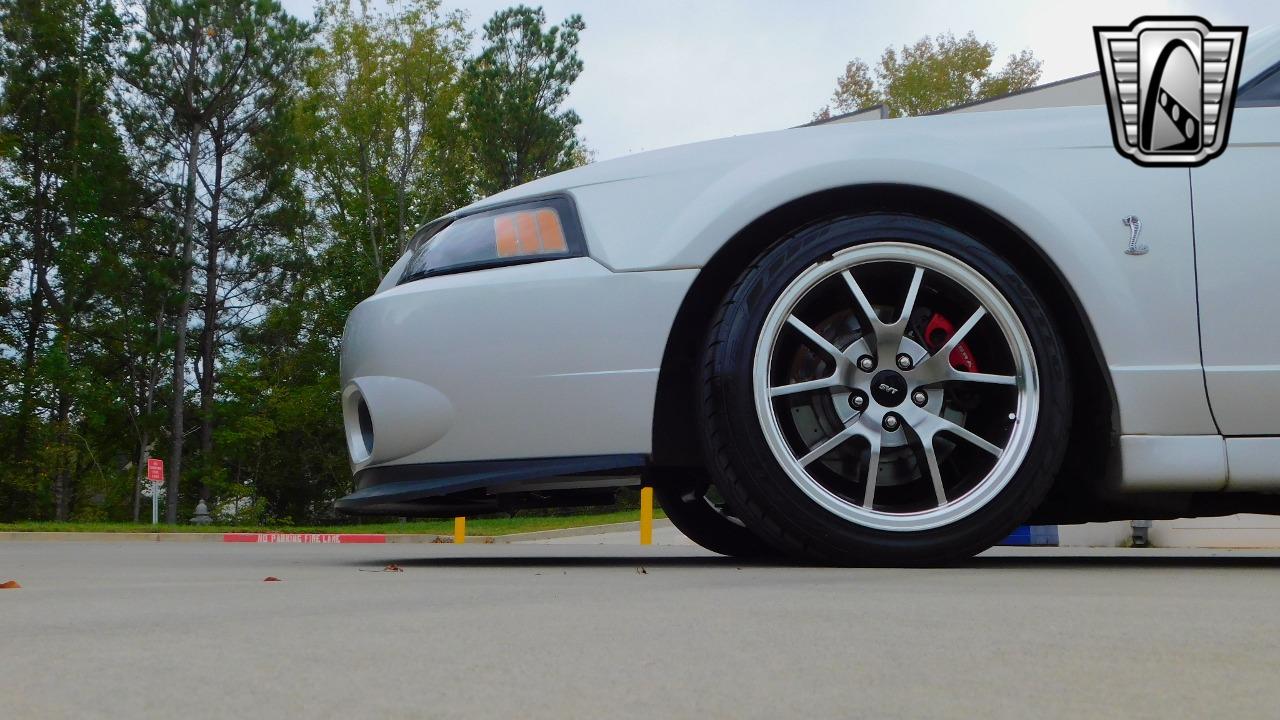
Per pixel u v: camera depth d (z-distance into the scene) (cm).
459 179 3428
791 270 253
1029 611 161
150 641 133
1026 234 253
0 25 2858
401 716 88
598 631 140
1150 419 249
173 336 2891
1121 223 252
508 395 260
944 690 99
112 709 91
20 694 98
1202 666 113
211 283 3106
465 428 262
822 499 249
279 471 3475
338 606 176
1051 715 89
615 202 265
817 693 98
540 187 274
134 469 3106
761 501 249
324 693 98
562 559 370
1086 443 263
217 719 86
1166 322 249
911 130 263
